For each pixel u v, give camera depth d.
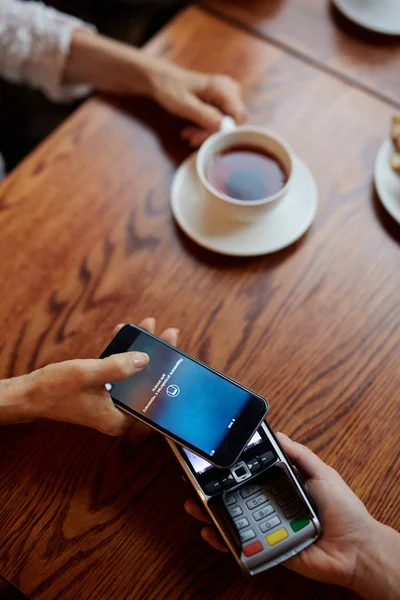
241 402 0.64
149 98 0.96
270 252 0.80
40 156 0.90
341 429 0.70
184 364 0.67
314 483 0.63
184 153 0.90
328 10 1.02
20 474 0.69
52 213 0.85
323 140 0.90
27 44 0.98
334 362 0.74
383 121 0.91
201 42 1.00
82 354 0.75
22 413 0.68
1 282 0.80
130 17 1.56
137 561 0.64
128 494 0.67
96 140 0.92
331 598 0.62
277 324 0.76
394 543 0.60
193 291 0.79
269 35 1.01
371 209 0.84
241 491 0.62
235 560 0.61
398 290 0.78
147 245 0.82
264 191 0.80
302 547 0.59
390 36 0.99
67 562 0.64
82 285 0.80
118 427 0.67
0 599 0.67
